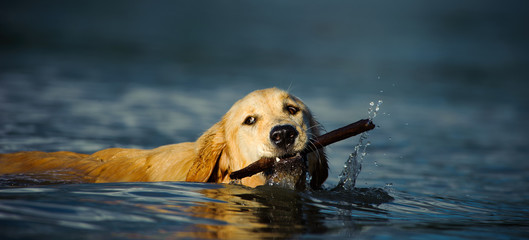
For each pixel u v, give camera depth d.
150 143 18.69
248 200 10.05
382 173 16.84
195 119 24.08
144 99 28.97
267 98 12.10
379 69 48.44
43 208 8.14
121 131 20.64
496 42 74.81
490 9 127.94
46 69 37.62
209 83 36.47
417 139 23.11
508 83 43.22
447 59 57.25
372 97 34.03
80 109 24.81
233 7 117.44
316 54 58.12
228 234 7.44
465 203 12.41
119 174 12.71
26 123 20.91
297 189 11.65
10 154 14.03
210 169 12.40
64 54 46.56
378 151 20.61
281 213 9.16
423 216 10.02
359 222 8.89
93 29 68.00
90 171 12.86
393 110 30.25
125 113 24.64
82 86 31.80
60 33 60.78
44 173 12.55
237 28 82.00
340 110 28.66
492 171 17.61
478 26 95.50
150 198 9.52
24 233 6.80
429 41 74.19
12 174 12.45
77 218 7.73
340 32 82.56
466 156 20.06
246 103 12.12
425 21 103.31
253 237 7.38
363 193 12.07
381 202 11.29
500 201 13.12
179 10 104.81
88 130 20.45
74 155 14.27
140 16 89.94
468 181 16.00
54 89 30.03
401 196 12.61
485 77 46.09
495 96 36.94
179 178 12.52
